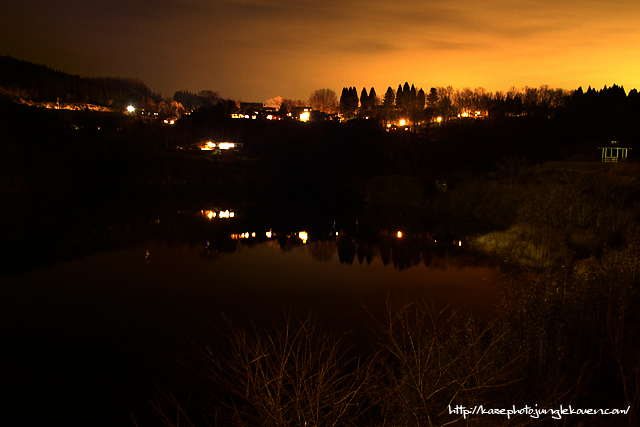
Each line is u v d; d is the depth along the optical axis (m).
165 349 16.64
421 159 67.56
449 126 90.06
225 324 18.94
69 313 20.53
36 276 26.44
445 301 21.03
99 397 13.37
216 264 29.73
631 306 9.79
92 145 74.75
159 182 76.69
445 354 6.71
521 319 9.19
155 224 45.03
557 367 8.05
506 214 39.53
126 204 57.72
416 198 55.56
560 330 8.71
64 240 36.72
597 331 9.54
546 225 31.36
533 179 41.31
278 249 34.53
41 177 64.31
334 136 88.81
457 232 39.66
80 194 63.47
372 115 132.88
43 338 17.81
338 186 73.38
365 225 44.78
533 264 26.48
